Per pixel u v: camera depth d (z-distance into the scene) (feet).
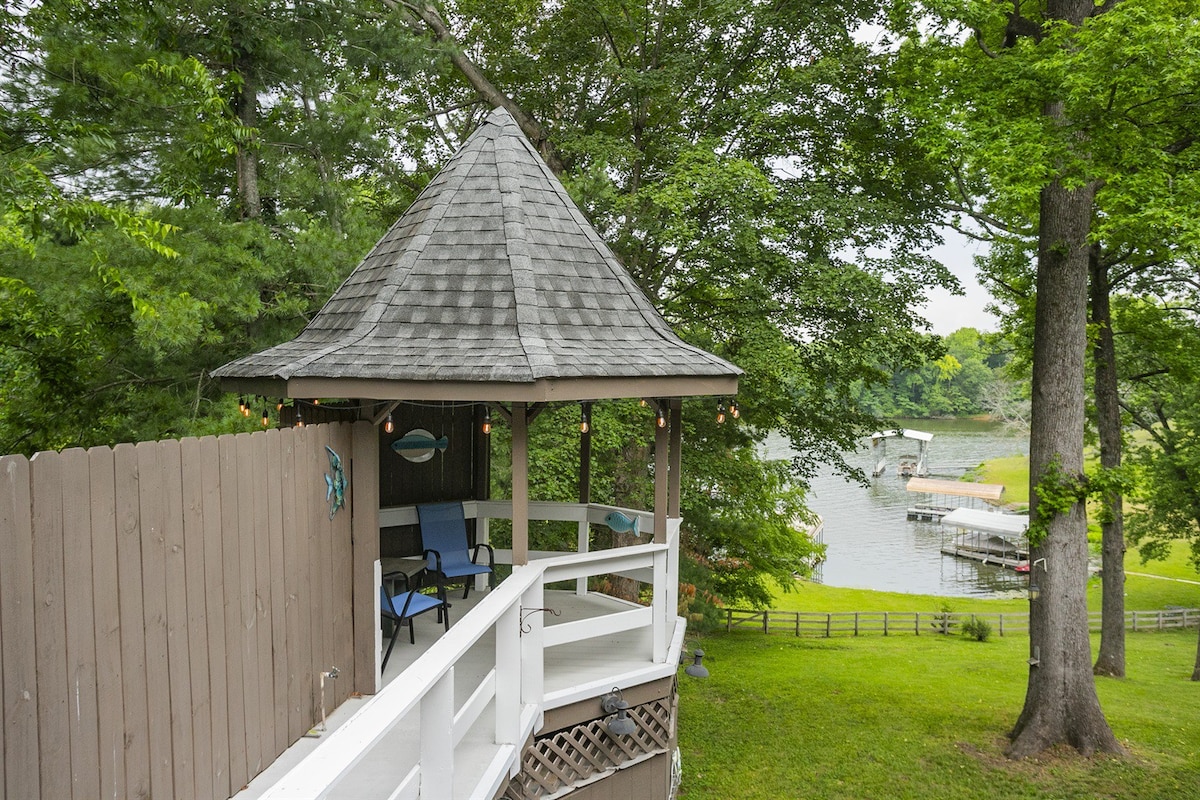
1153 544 90.27
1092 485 37.58
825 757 38.78
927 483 188.44
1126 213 33.47
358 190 49.75
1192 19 33.17
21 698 8.75
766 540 72.90
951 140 35.12
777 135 50.06
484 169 22.95
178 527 11.85
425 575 26.09
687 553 71.61
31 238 26.71
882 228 49.24
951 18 35.01
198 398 33.91
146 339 27.94
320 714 17.06
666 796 21.66
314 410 19.57
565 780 18.81
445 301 20.03
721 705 47.55
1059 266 38.58
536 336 18.89
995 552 145.07
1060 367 38.63
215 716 12.84
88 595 9.89
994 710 46.01
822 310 48.80
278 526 15.20
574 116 54.34
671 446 25.04
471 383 17.44
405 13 51.90
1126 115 33.71
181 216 32.07
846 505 196.03
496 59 56.03
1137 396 81.46
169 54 32.32
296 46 37.83
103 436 33.47
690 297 54.44
